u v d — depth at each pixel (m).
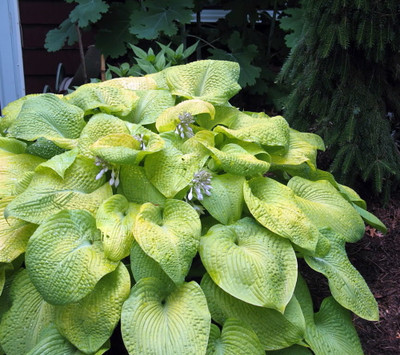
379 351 1.63
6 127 1.81
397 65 2.22
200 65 1.88
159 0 3.18
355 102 2.20
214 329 1.31
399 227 2.26
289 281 1.34
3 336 1.33
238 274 1.30
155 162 1.50
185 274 1.29
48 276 1.25
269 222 1.40
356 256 2.09
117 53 3.32
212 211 1.44
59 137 1.61
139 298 1.27
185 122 1.63
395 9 2.04
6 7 3.20
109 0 3.59
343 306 1.44
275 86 3.44
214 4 3.77
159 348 1.21
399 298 1.85
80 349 1.25
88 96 1.77
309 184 1.71
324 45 2.12
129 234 1.36
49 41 3.38
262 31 3.87
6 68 3.32
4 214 1.35
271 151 1.73
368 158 2.21
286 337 1.33
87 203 1.45
